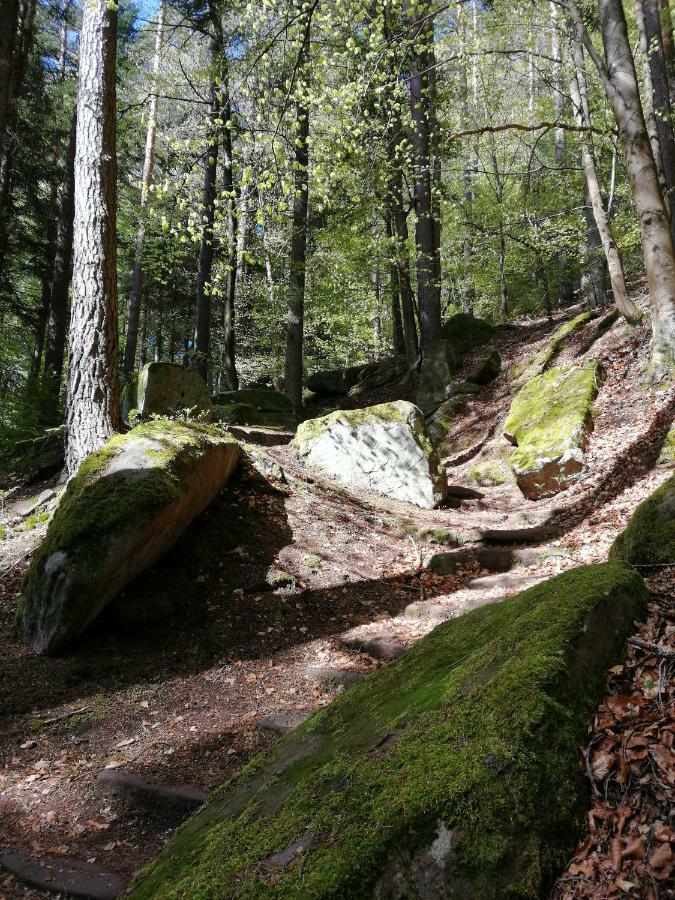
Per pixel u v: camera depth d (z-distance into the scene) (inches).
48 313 725.3
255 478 296.2
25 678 171.9
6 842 117.0
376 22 281.3
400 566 265.1
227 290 644.7
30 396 336.8
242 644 198.4
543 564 242.8
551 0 377.7
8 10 305.6
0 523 259.1
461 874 56.7
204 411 335.3
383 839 60.2
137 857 115.0
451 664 100.0
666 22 511.2
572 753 67.4
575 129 373.1
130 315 755.4
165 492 204.1
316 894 57.7
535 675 73.8
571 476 346.9
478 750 66.4
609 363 445.1
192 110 568.1
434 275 652.7
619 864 57.4
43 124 622.2
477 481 429.4
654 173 361.1
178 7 517.7
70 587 181.6
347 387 805.9
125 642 191.9
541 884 56.7
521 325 759.7
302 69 264.5
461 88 657.6
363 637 199.3
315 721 112.2
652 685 76.6
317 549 262.2
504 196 747.4
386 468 355.9
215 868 71.0
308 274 731.4
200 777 135.5
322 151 297.0
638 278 695.1
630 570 101.9
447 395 585.6
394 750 75.2
